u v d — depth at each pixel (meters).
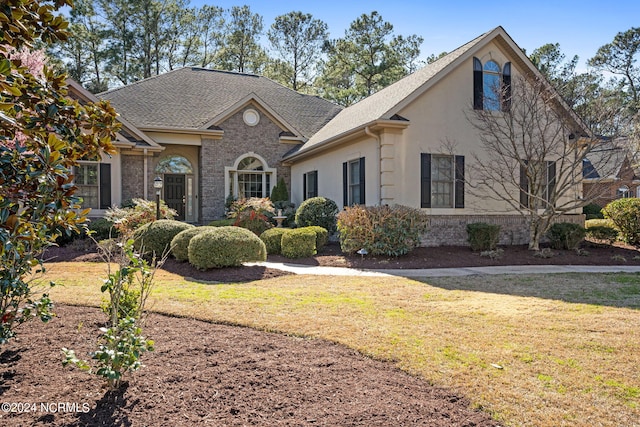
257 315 5.38
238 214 14.28
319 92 36.16
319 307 5.85
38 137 3.46
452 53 14.26
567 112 13.00
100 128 3.88
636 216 13.52
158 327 4.87
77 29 31.16
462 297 6.58
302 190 17.70
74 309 5.60
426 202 12.59
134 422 2.79
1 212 2.37
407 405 3.09
